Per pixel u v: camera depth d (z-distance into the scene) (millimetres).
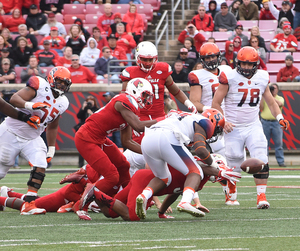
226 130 19375
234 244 12258
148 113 20453
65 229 14719
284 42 49625
